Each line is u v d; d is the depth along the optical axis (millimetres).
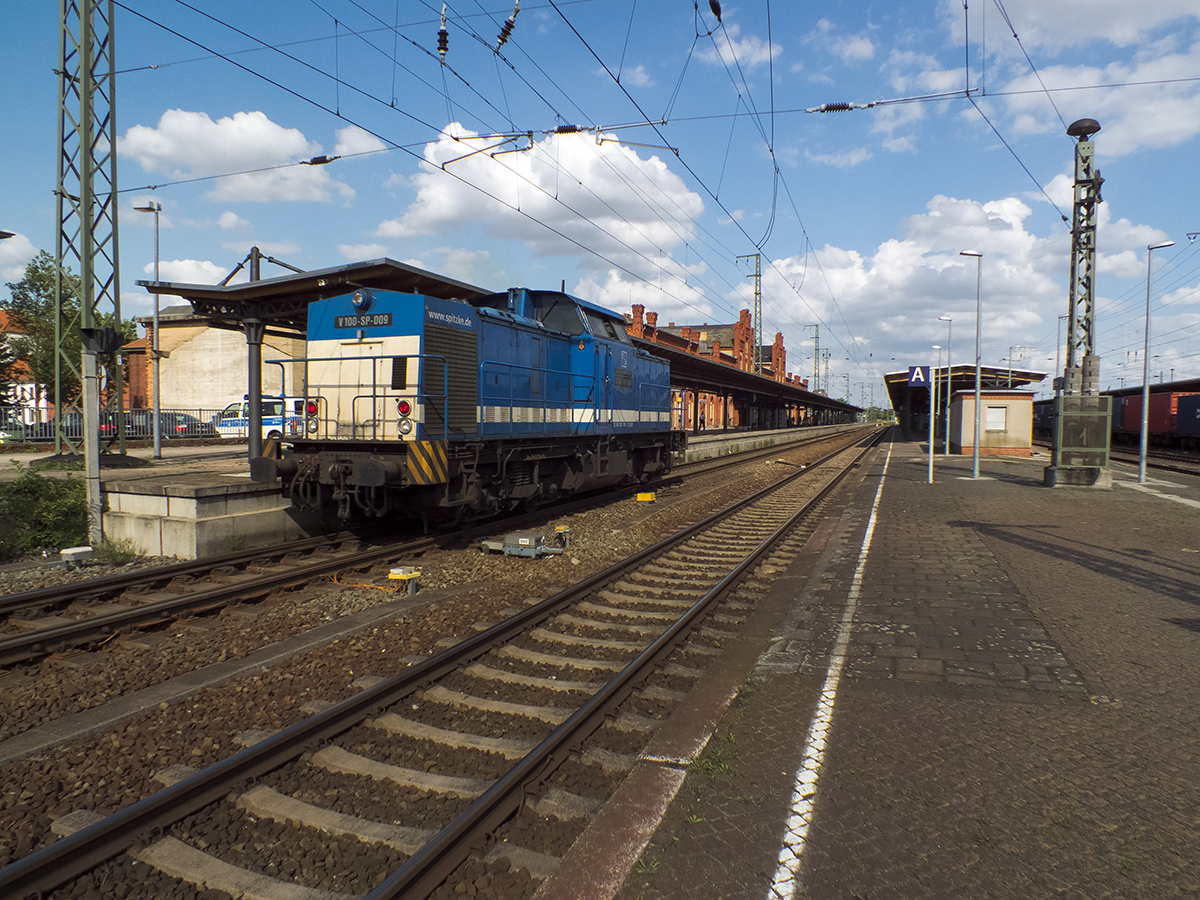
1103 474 18594
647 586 8766
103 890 3160
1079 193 18719
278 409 26219
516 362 12836
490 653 6156
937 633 6449
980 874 3035
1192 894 2881
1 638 6367
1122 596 7645
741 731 4520
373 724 4758
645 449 18875
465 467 11109
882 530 12320
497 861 3244
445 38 10695
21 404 34531
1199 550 10156
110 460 15102
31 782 4090
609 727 4719
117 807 3836
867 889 2957
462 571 9430
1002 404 32250
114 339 10391
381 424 10555
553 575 9266
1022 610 7125
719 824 3469
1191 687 5094
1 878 2967
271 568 9312
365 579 8797
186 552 9688
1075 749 4172
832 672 5539
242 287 12672
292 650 6262
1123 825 3385
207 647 6355
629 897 2953
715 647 6422
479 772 4191
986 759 4070
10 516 10359
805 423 118062
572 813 3684
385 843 3484
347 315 10953
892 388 65250
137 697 5297
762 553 10156
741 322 73312
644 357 18359
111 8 15539
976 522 12914
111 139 15852
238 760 3955
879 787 3787
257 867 3352
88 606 7559
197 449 25281
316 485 10562
